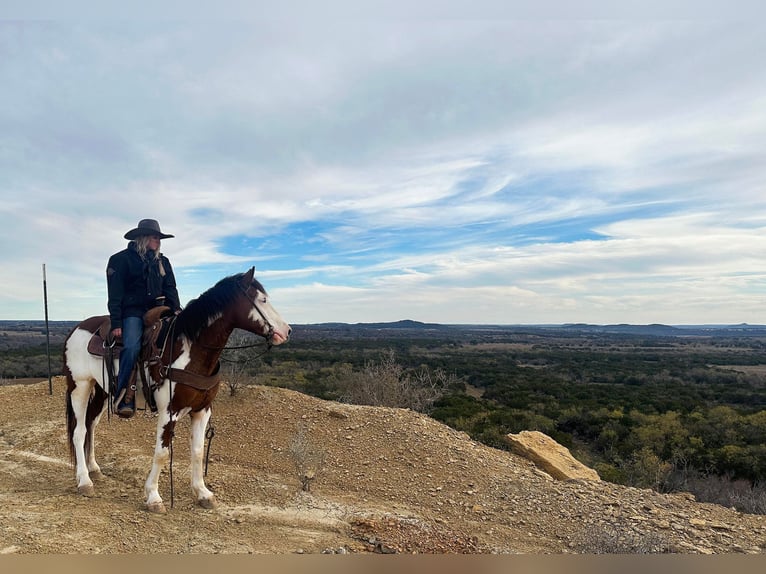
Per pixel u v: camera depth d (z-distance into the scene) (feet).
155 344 16.02
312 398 30.83
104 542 12.59
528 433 29.35
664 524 17.88
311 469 20.93
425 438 25.16
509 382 133.69
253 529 14.90
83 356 17.34
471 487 20.85
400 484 20.93
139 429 26.22
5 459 21.89
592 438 75.92
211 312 15.85
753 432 70.69
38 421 27.53
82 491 16.78
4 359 92.68
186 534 13.83
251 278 16.25
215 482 19.45
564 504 19.54
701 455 57.57
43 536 12.46
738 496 30.63
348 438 25.09
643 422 79.00
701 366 206.49
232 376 30.86
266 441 24.79
